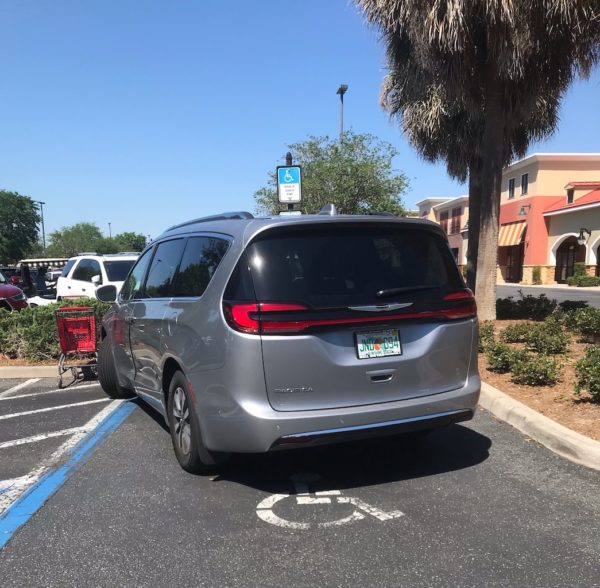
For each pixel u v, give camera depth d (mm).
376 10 9742
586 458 4254
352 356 3688
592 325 8828
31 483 4164
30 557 3127
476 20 8742
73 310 7484
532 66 9523
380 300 3773
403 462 4461
